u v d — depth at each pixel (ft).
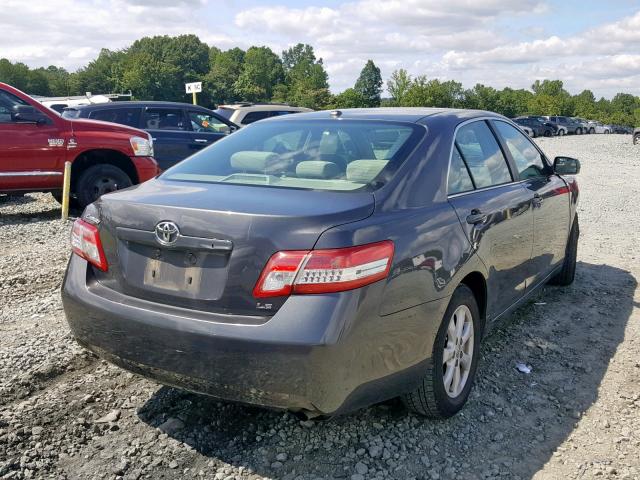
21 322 16.15
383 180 10.74
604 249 25.58
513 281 14.19
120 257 10.33
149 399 12.13
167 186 11.34
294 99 447.01
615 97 512.22
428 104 284.41
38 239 26.45
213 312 9.41
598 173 63.16
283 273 9.00
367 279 9.22
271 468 10.11
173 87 481.87
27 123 29.78
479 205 12.42
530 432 11.36
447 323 11.02
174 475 9.90
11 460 10.10
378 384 9.78
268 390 9.04
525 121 175.22
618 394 12.85
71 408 11.72
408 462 10.34
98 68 506.48
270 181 11.28
